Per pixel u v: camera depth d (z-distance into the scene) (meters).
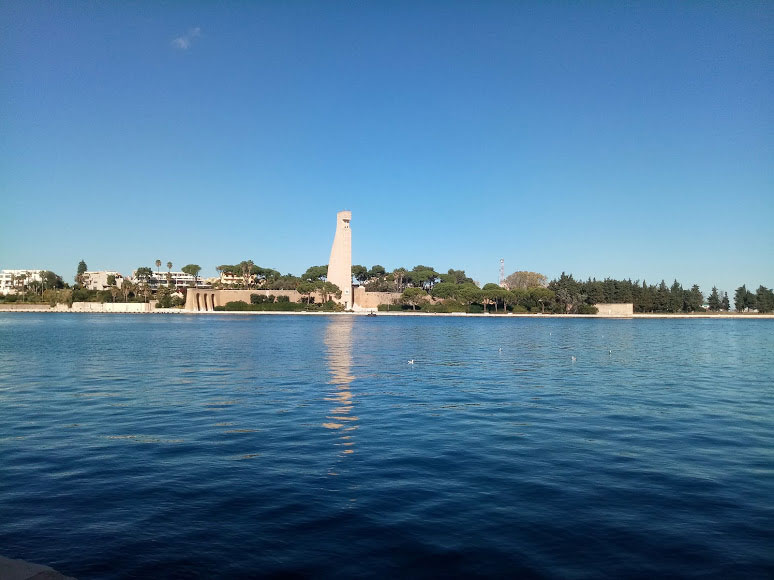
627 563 10.27
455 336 91.56
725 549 10.85
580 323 164.25
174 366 44.34
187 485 14.52
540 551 10.73
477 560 10.35
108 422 22.58
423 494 13.87
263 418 23.44
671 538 11.34
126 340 76.06
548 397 29.67
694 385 35.00
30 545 10.91
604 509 12.92
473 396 29.84
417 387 33.16
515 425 22.25
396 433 20.69
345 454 17.66
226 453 17.75
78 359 49.91
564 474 15.60
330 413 24.64
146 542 11.05
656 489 14.35
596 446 18.83
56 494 13.82
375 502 13.29
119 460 16.92
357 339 81.19
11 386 33.03
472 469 16.05
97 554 10.52
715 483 14.87
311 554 10.57
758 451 18.25
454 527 11.84
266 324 135.75
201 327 117.06
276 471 15.77
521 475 15.47
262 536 11.35
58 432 20.75
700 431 21.31
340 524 11.95
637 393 31.36
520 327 131.38
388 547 10.88
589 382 36.16
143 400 28.02
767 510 12.90
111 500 13.38
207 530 11.62
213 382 34.94
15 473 15.57
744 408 26.53
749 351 65.12
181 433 20.61
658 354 60.03
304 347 65.12
